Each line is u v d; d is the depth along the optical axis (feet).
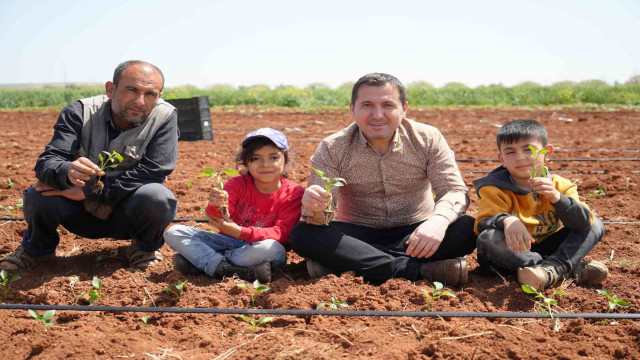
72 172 9.61
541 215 10.07
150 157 10.96
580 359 7.45
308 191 9.58
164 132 11.10
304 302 9.25
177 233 10.68
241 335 8.32
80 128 10.62
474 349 7.76
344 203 11.18
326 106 74.33
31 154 26.08
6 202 16.44
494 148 28.76
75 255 12.17
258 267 10.25
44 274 10.93
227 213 9.87
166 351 7.83
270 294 9.61
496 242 9.62
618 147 28.19
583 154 26.04
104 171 10.68
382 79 9.80
